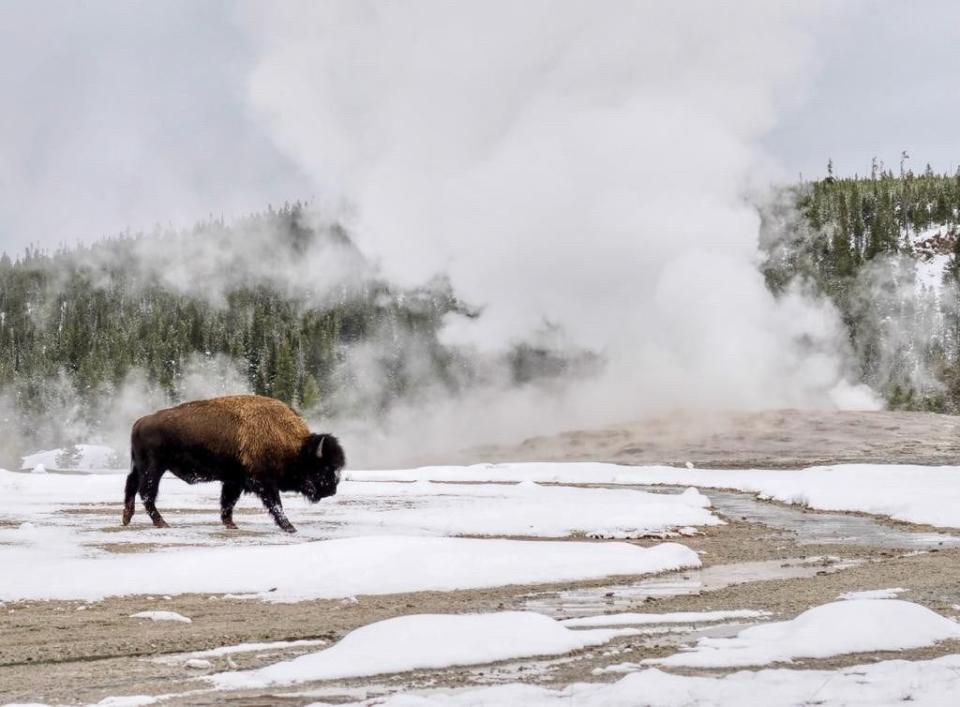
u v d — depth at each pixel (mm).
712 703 7250
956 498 34812
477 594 15320
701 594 15039
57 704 8266
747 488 48406
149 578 15945
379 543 18312
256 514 29969
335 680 8977
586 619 12188
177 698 8320
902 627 10219
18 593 14820
